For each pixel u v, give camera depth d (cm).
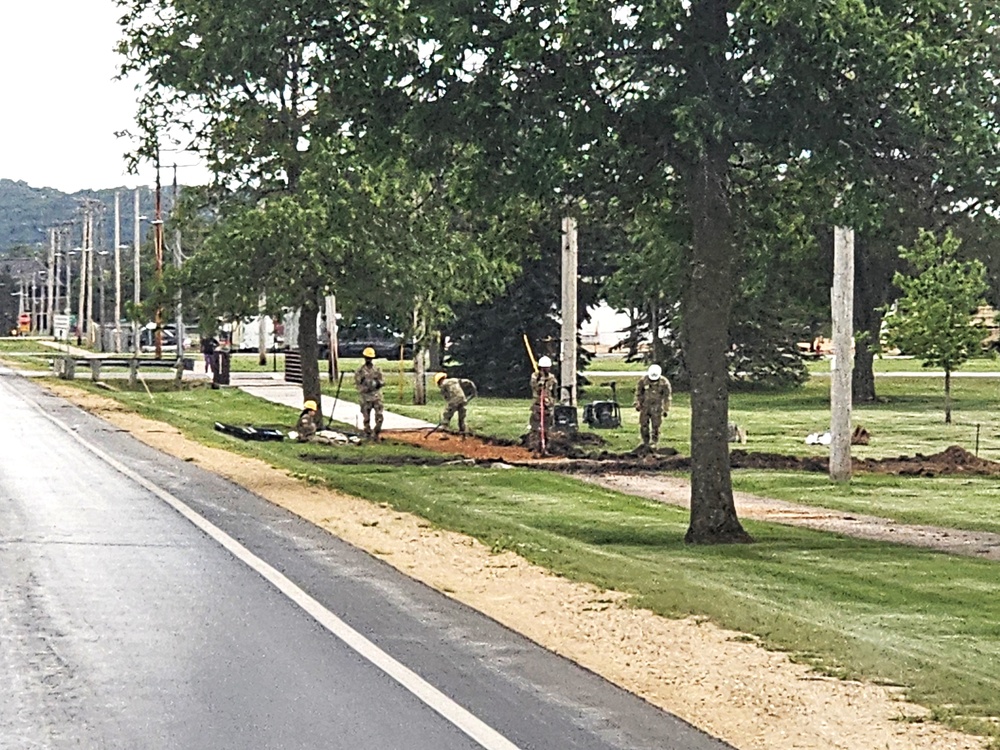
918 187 1816
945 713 818
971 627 1268
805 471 2827
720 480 1867
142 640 990
